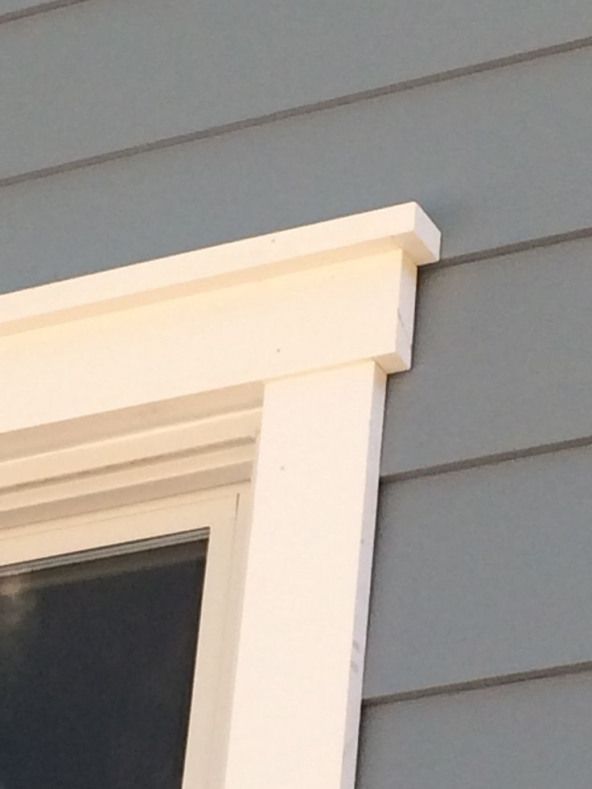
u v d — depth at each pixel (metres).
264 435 1.70
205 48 1.98
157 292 1.80
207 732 1.71
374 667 1.56
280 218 1.84
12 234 1.97
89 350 1.84
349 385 1.69
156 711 1.78
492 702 1.51
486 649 1.53
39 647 1.86
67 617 1.87
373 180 1.81
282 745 1.54
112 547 1.87
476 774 1.49
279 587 1.62
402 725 1.53
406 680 1.54
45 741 1.81
